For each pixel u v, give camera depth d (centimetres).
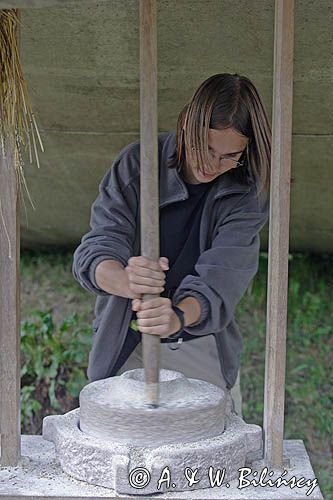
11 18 181
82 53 262
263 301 435
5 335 183
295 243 413
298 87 268
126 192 208
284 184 176
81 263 200
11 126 182
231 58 259
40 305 455
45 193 366
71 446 176
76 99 289
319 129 292
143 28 168
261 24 240
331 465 398
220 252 203
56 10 240
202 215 211
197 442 175
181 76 270
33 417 408
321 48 248
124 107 291
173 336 193
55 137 315
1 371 183
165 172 210
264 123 199
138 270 175
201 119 192
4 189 182
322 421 409
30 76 278
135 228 210
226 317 202
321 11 232
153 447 172
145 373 178
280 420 183
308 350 427
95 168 335
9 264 183
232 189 207
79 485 174
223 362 223
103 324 211
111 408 174
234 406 236
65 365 416
